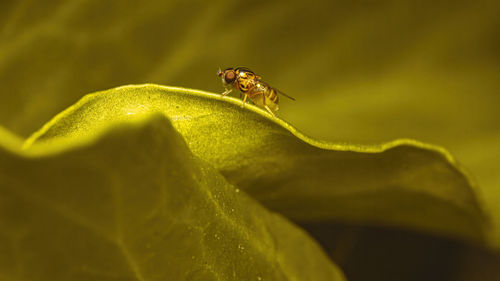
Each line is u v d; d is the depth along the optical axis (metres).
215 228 0.05
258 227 0.05
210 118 0.05
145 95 0.05
